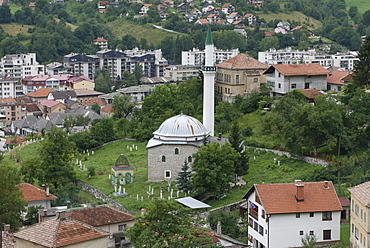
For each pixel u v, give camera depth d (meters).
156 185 155.38
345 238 113.50
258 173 156.00
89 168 170.88
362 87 181.00
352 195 107.50
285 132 160.50
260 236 112.19
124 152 193.75
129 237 86.62
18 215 120.00
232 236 118.81
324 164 152.25
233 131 153.62
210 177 140.50
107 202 150.62
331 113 152.88
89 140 199.38
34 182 163.50
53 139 164.00
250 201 116.19
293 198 111.25
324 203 111.12
